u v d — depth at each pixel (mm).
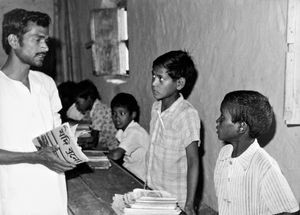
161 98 2340
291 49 2420
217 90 3293
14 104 1963
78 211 2225
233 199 1812
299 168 2529
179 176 2359
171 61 2275
